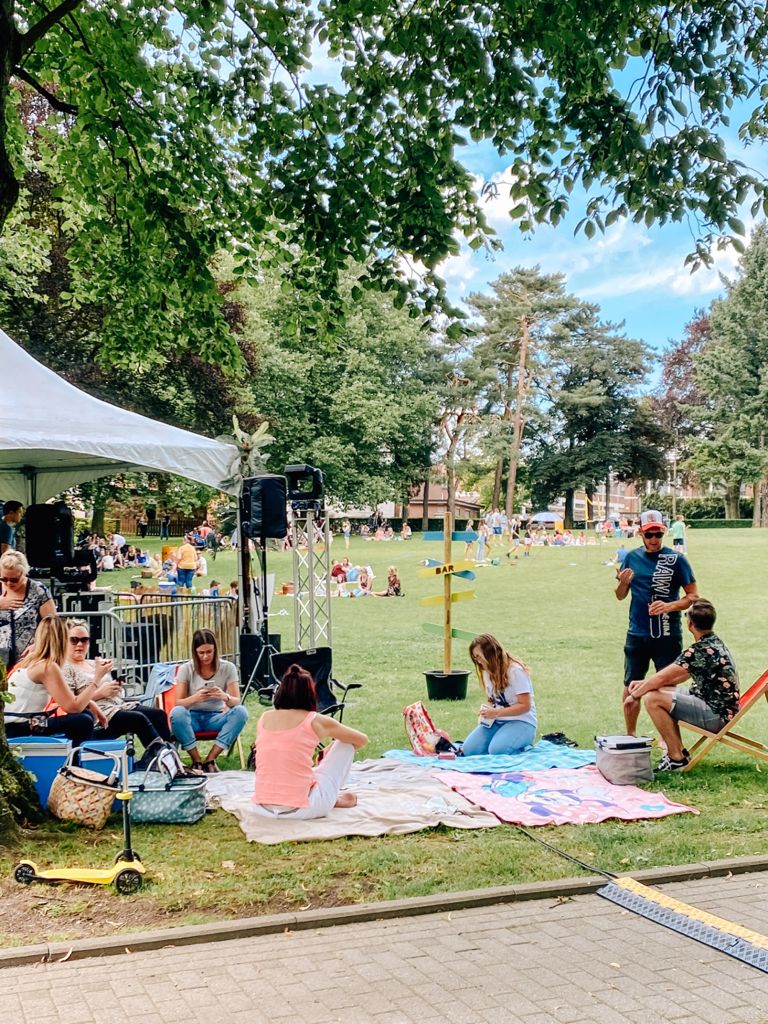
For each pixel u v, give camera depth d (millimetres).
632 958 4270
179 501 37562
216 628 11609
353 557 38500
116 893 5082
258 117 9719
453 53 8008
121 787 6184
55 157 11250
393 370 61812
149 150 10406
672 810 6660
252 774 7746
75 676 7605
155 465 10750
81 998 3854
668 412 82062
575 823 6395
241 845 5930
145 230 10500
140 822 6332
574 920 4758
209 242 10820
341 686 9453
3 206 6516
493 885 5203
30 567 12859
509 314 64438
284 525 11398
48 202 25531
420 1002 3826
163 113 10383
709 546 39250
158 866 5512
